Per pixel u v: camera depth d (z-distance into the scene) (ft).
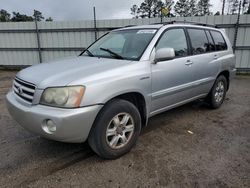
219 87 15.42
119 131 8.96
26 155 9.43
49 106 7.61
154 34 10.69
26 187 7.44
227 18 29.32
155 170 8.32
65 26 33.76
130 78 8.87
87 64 9.25
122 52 10.77
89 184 7.57
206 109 15.58
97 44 12.77
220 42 15.39
